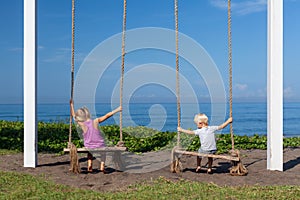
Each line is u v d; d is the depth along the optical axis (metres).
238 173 8.02
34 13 8.53
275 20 8.39
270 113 8.49
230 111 8.16
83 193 6.59
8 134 14.12
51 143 12.50
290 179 7.74
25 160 8.58
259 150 11.89
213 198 6.22
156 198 6.22
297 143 13.47
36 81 8.60
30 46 8.53
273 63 8.41
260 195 6.40
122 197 6.29
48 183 7.14
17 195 6.38
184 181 7.39
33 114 8.55
